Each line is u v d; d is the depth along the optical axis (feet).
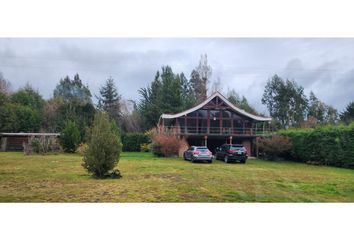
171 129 119.65
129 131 200.13
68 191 36.22
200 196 34.35
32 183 41.91
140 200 32.04
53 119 167.02
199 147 86.02
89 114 165.48
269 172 61.72
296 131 100.32
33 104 190.60
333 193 37.78
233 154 86.28
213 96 123.13
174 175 52.47
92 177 48.26
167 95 189.98
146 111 199.21
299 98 230.68
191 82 227.61
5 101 161.17
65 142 115.85
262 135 115.85
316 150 88.07
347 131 78.59
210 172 58.59
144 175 52.11
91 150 47.88
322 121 219.82
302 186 42.78
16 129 147.74
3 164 70.44
